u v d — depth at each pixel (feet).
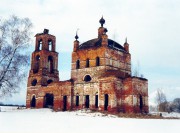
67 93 166.40
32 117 99.86
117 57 164.76
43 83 183.01
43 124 67.31
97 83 155.22
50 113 142.00
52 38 195.83
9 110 176.76
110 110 142.92
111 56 160.56
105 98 148.46
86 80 163.43
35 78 186.70
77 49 172.76
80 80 164.96
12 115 111.65
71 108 163.63
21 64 121.80
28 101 186.91
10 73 118.83
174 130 61.05
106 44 159.02
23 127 57.88
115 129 59.16
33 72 189.98
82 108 159.22
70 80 167.43
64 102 167.73
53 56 193.36
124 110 147.54
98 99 150.71
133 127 66.54
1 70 117.60
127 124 77.10
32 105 185.78
